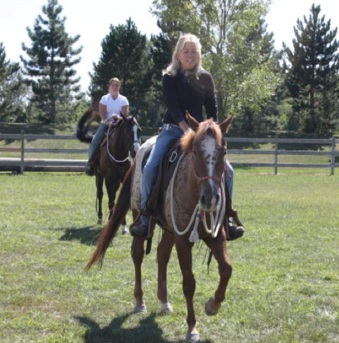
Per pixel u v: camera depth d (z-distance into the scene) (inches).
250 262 306.0
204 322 211.2
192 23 1563.7
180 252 193.8
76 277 269.9
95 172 423.8
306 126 1934.1
